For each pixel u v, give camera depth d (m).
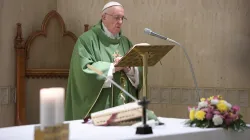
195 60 14.74
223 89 14.43
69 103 11.76
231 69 14.35
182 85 14.88
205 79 14.63
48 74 14.66
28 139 6.12
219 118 7.29
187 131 6.82
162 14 15.06
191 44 14.78
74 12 15.86
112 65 10.75
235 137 7.44
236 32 14.28
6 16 14.00
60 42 14.96
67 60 15.02
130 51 8.29
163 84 15.14
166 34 15.03
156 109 15.23
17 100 14.10
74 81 11.46
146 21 15.22
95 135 6.43
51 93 5.61
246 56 14.19
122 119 7.47
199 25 14.68
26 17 14.68
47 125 5.57
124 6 15.42
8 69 14.04
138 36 15.27
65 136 5.73
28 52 14.34
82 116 11.25
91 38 11.52
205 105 7.61
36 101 14.59
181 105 14.90
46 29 14.73
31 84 14.48
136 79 11.37
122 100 11.16
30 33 14.79
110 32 11.77
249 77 14.16
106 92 11.15
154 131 6.81
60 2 15.91
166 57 15.10
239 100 14.27
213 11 14.54
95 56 11.43
